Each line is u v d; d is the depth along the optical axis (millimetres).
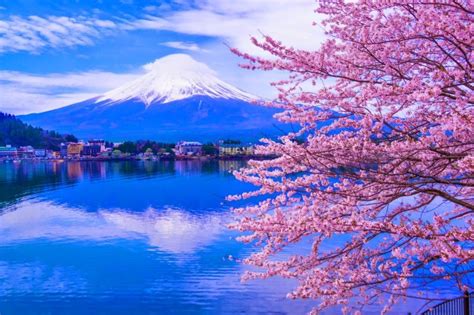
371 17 6770
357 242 7074
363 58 6461
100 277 38031
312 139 6238
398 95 5918
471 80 5875
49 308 30906
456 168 6141
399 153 5930
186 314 28562
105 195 100375
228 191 101062
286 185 6699
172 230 58750
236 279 35312
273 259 33000
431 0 5910
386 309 7938
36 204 86500
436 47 6527
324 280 6680
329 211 6641
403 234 5855
